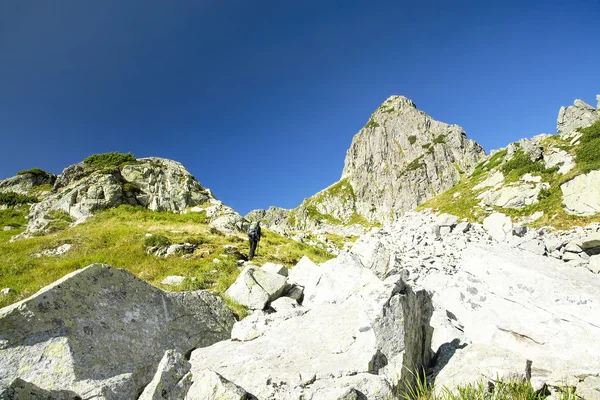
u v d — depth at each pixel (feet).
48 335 17.17
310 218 562.25
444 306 31.78
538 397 15.57
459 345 23.26
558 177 128.16
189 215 125.08
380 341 18.01
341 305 24.85
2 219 122.62
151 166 146.41
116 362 18.47
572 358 21.66
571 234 55.26
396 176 577.84
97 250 72.49
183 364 16.11
